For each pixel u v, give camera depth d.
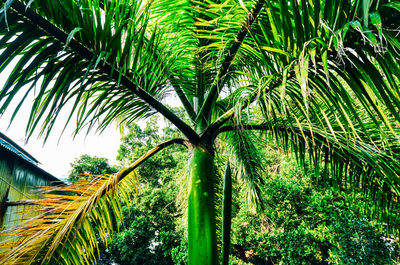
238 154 2.64
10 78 0.96
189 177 1.51
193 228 1.34
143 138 12.52
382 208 1.87
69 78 1.15
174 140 1.76
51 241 1.44
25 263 1.34
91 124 1.41
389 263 4.38
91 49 1.14
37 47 1.03
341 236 4.49
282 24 0.88
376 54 0.76
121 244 8.55
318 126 1.71
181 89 1.99
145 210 8.82
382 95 0.76
